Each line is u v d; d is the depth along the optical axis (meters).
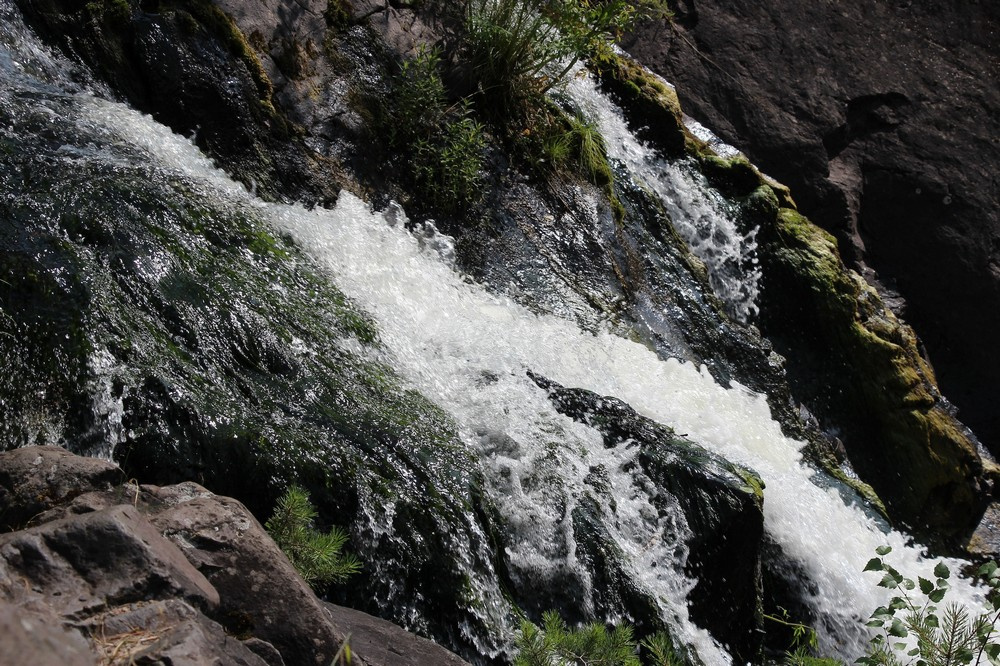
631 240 11.74
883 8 17.33
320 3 10.40
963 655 6.18
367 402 7.14
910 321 16.75
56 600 3.63
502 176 10.83
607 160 12.14
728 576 7.86
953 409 14.54
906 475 13.27
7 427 5.75
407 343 8.19
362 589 6.15
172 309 6.77
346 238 9.05
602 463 7.94
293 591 4.38
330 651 4.32
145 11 9.15
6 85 8.16
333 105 10.00
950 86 17.08
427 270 9.48
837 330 13.44
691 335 11.38
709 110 16.25
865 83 16.81
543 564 7.06
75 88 8.66
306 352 7.22
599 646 5.45
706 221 13.17
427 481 6.71
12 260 6.36
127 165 7.76
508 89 11.20
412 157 10.30
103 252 6.82
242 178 9.09
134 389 6.12
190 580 3.96
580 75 12.45
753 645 8.12
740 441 10.36
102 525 3.87
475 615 6.38
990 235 16.52
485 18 11.28
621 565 7.29
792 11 16.92
